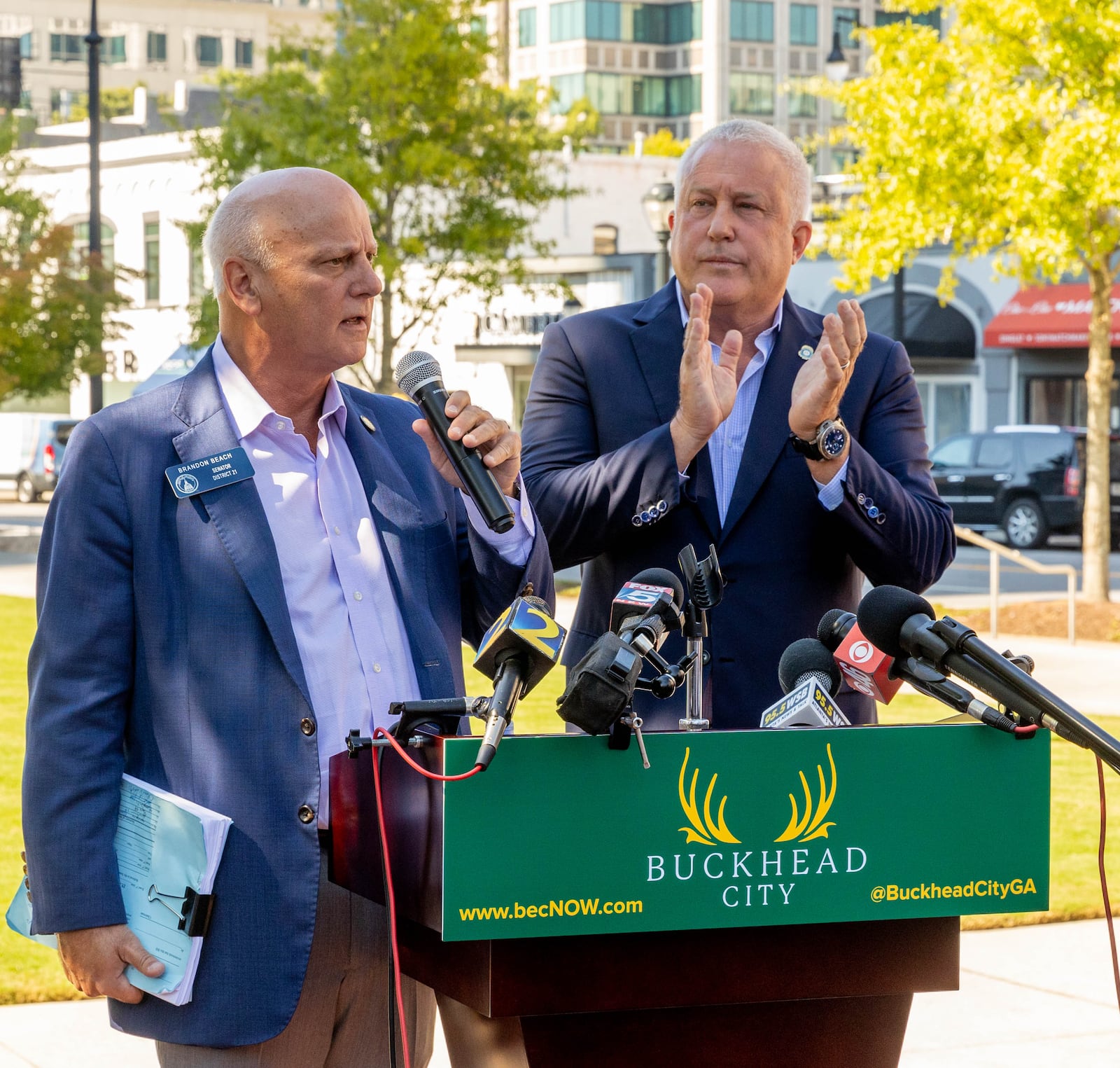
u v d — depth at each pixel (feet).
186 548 7.86
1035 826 6.77
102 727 7.77
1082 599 46.09
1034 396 89.20
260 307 8.00
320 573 8.11
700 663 7.66
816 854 6.56
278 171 8.17
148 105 151.12
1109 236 44.19
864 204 47.01
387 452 8.59
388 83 62.13
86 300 82.94
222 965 7.54
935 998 14.69
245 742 7.70
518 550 8.50
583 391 10.56
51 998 14.14
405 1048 6.72
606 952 6.52
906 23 44.45
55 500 7.98
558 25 226.79
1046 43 40.83
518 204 68.28
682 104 227.20
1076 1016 14.17
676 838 6.40
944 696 6.88
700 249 9.96
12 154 91.61
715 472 10.05
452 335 98.07
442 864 6.19
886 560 9.50
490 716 6.33
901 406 10.31
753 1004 6.95
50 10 260.42
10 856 17.49
